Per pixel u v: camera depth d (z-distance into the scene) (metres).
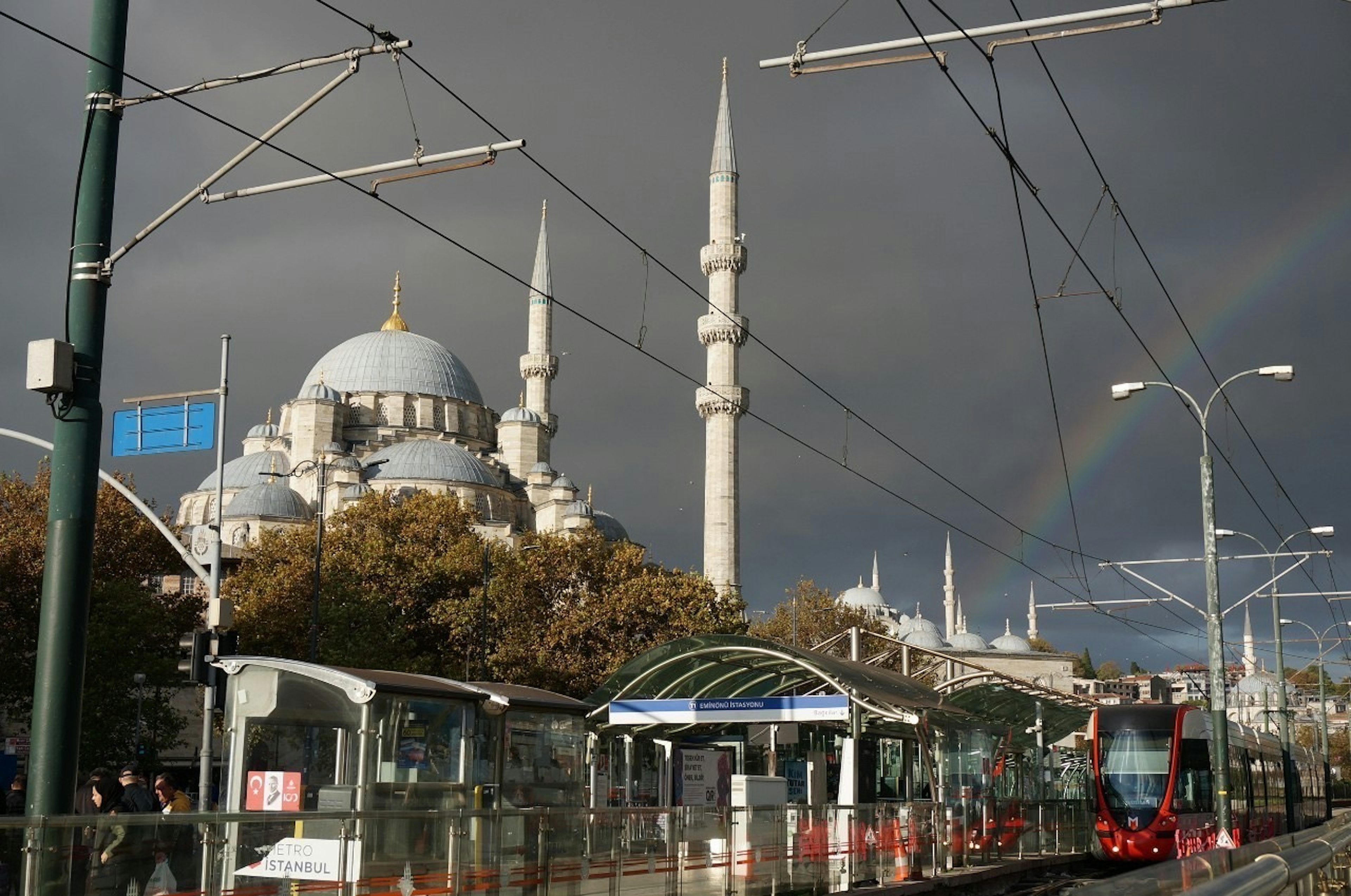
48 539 15.79
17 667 57.91
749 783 29.05
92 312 16.33
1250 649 111.44
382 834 15.75
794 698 32.19
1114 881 6.27
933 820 30.72
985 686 46.97
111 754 60.09
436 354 141.00
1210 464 35.03
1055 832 41.03
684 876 21.41
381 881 15.65
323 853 14.93
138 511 66.19
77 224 16.48
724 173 102.25
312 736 20.14
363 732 19.91
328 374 137.38
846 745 31.84
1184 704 40.16
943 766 38.28
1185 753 38.53
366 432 132.50
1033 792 47.91
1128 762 38.59
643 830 20.58
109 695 59.12
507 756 23.02
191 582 83.25
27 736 59.16
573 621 67.25
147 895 13.00
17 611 59.06
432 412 135.75
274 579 71.69
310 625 69.06
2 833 11.82
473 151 19.42
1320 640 77.50
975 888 31.88
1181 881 6.97
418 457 120.00
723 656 32.44
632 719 33.19
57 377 15.71
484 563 73.94
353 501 112.31
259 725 20.39
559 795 24.42
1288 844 10.95
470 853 17.00
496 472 130.25
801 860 24.77
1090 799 39.78
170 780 20.92
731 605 70.31
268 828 14.37
